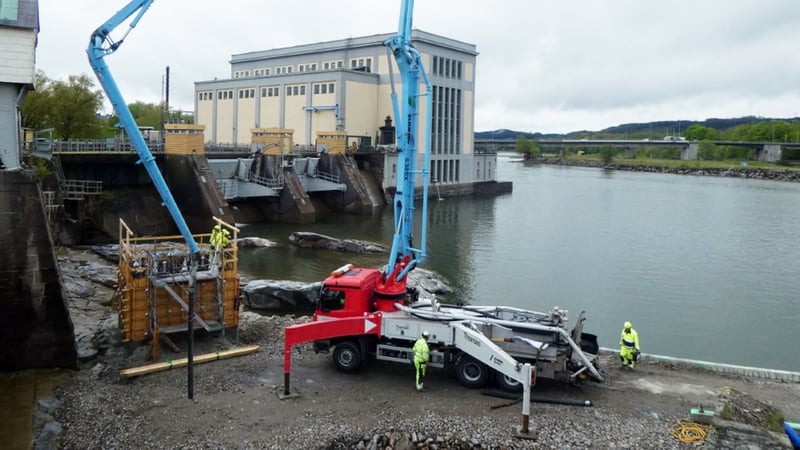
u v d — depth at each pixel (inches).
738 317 1501.0
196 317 941.8
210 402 750.5
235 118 4264.3
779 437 652.7
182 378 823.7
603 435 680.4
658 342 1317.7
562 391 796.6
